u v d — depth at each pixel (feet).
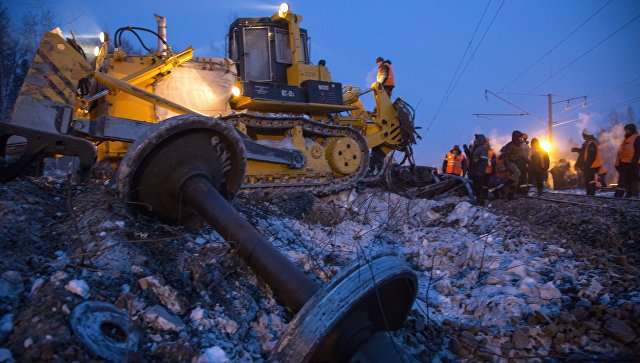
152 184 14.61
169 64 26.84
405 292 12.26
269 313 13.85
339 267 18.21
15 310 10.19
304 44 34.86
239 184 16.72
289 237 20.27
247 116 29.04
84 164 17.62
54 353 9.09
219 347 11.12
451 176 40.96
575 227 26.35
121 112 25.55
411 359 11.21
